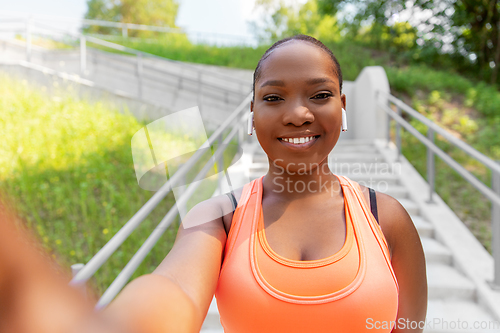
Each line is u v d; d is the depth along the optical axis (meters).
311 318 0.52
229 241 0.59
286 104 0.55
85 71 7.35
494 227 2.05
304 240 0.59
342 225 0.60
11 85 5.88
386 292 0.55
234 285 0.55
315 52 0.56
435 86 7.09
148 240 1.35
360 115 6.27
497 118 5.79
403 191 3.40
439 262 2.48
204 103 6.80
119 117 5.18
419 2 9.56
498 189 2.06
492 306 1.91
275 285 0.54
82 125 4.82
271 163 0.64
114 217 3.17
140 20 19.53
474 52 9.70
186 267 0.50
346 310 0.52
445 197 3.88
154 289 0.43
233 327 0.57
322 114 0.55
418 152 4.81
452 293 2.12
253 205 0.62
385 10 10.09
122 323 0.28
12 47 7.82
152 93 7.16
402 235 0.64
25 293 0.15
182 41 10.90
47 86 6.09
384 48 10.43
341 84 0.63
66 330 0.16
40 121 4.84
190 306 0.46
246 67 8.90
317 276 0.54
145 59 7.94
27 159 3.97
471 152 2.35
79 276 1.07
